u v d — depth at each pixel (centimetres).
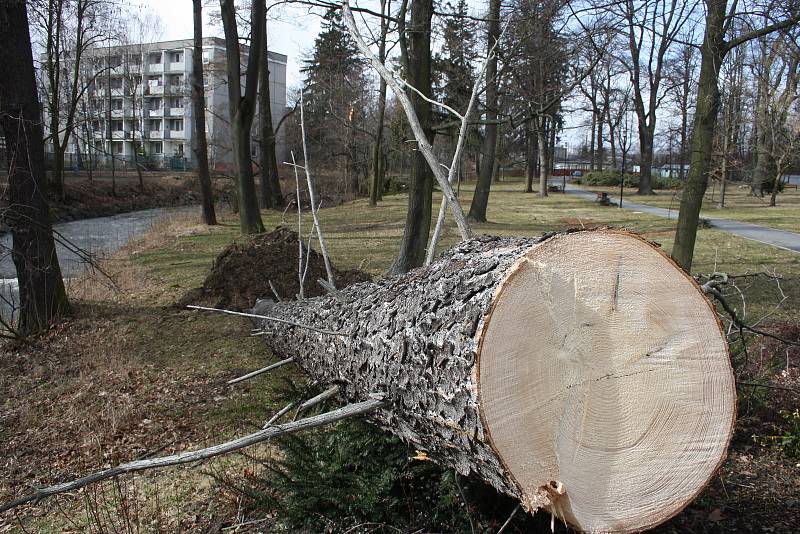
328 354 383
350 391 359
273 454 468
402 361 286
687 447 241
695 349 242
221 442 506
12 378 670
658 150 5294
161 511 414
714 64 810
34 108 793
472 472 279
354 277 906
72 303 930
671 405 240
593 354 236
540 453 230
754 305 875
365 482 336
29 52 784
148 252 1470
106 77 3638
